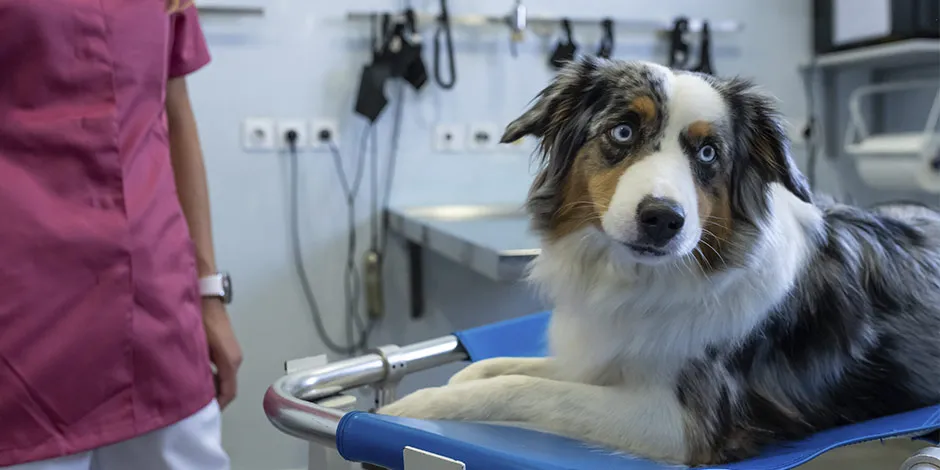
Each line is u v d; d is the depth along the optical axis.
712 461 0.94
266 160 2.60
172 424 1.15
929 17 2.64
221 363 1.32
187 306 1.18
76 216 1.05
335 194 2.68
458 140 2.77
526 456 0.75
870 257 1.16
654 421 0.95
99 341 1.07
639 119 1.00
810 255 1.09
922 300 1.16
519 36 2.64
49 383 1.04
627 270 1.00
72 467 1.08
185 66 1.28
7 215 1.01
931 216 1.34
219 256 2.60
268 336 2.67
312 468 1.02
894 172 2.74
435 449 0.77
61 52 1.03
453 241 2.13
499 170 2.83
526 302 2.86
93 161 1.06
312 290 2.69
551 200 1.10
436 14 2.65
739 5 3.00
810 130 3.11
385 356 1.18
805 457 0.84
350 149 2.67
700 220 0.97
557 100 1.09
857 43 2.84
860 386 1.10
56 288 1.04
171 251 1.16
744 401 1.01
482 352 1.29
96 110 1.06
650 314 1.00
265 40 2.55
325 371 1.09
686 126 0.99
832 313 1.09
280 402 0.94
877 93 3.17
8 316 1.01
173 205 1.18
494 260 1.81
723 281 1.00
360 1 2.62
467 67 2.75
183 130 1.31
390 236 2.75
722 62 3.02
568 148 1.08
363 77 2.57
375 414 0.88
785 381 1.05
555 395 0.97
